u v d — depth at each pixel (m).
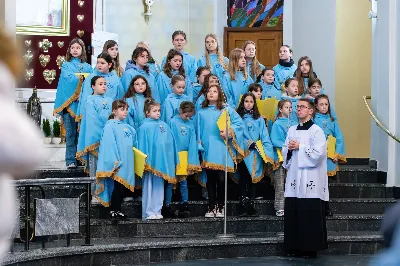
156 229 11.30
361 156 16.38
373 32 14.95
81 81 12.79
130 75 12.50
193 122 12.07
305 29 17.56
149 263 10.30
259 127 12.30
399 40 14.03
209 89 11.98
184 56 13.66
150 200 11.56
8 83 3.30
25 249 9.25
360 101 16.50
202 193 12.55
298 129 11.16
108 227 11.05
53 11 16.00
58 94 12.88
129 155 11.26
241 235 11.59
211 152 11.83
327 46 16.80
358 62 16.58
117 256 10.04
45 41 15.83
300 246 10.89
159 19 19.22
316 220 10.89
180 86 12.19
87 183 9.91
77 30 16.14
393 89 14.06
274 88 13.48
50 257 9.26
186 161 11.86
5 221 3.33
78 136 12.42
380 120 14.26
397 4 14.05
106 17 18.77
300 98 12.16
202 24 19.44
